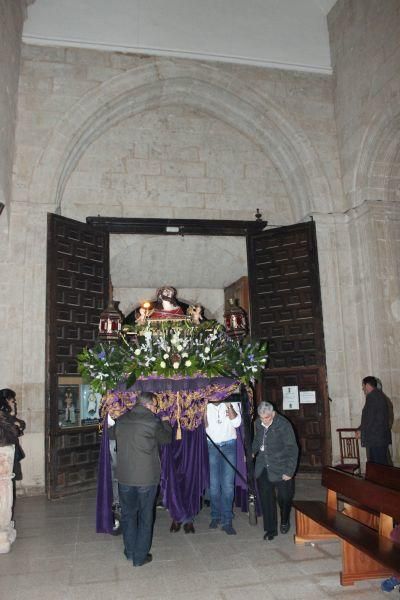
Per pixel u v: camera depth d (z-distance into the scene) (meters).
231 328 6.49
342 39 11.17
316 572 4.60
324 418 9.91
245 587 4.31
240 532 5.85
